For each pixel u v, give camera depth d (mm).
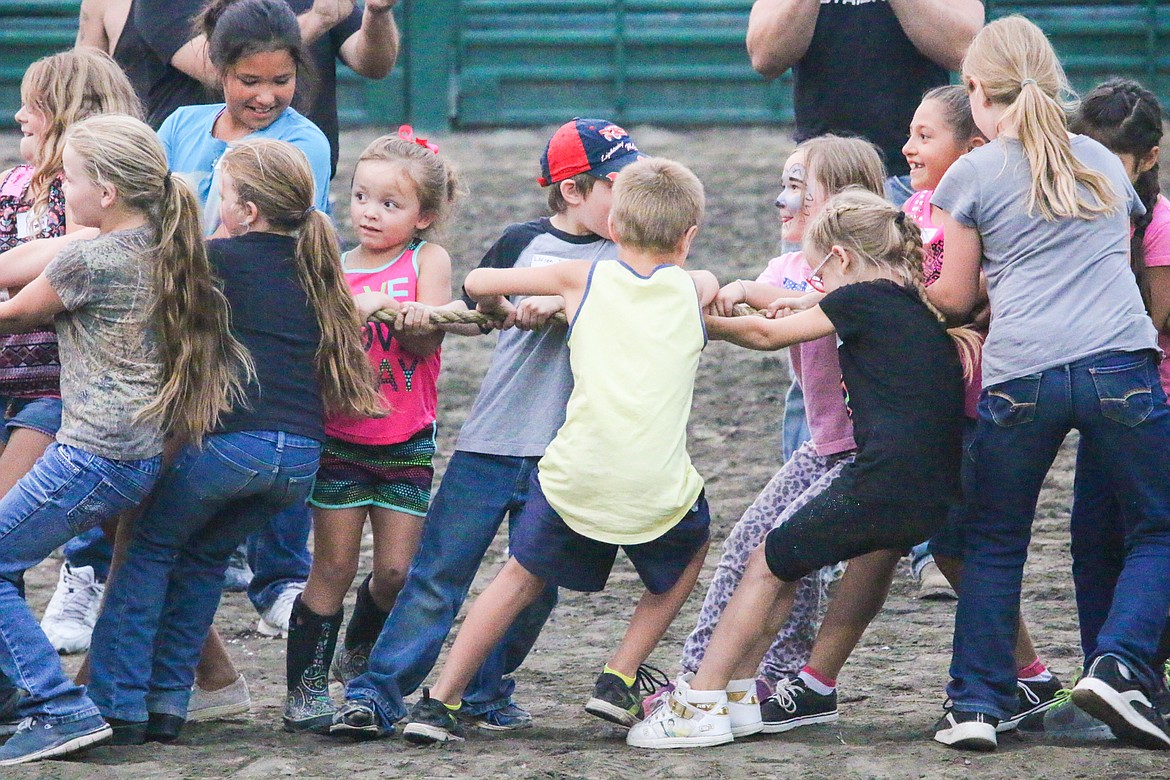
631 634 14570
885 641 18938
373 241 15234
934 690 16719
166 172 13836
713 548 23250
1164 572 13844
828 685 15078
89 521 13695
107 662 14148
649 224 13930
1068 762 13375
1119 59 59438
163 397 13602
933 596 20797
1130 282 13875
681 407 13953
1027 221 13711
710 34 62031
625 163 14664
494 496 14773
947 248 14102
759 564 14305
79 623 19422
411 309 14422
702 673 14344
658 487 13766
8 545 13508
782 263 16781
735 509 25094
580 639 19438
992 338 13906
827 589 19078
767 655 15992
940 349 14000
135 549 14242
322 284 14312
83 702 13664
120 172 13562
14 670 13586
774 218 46562
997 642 13977
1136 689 13609
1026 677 15086
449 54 62250
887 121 21156
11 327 13609
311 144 17562
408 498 15445
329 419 14945
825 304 14055
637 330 13844
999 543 14062
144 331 13625
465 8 62438
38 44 61469
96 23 21453
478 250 42875
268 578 20109
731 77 62219
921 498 13703
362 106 62812
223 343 13914
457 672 14352
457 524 14750
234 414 13969
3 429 15445
